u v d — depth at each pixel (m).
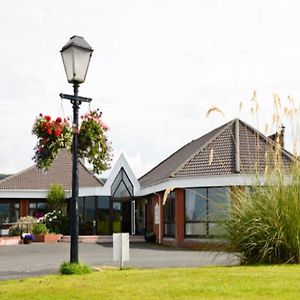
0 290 7.61
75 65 10.09
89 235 33.44
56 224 33.22
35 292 7.24
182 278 8.08
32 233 30.77
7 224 33.28
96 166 12.15
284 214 10.08
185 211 25.78
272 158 11.41
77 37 10.25
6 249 24.05
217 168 25.73
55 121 11.37
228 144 27.42
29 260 17.81
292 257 9.96
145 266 13.81
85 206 34.81
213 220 10.89
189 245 24.94
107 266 13.44
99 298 6.62
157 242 29.53
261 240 10.00
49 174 38.84
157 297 6.54
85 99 10.28
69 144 11.50
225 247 10.51
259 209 10.27
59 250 23.48
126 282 7.86
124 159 34.41
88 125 11.70
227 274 8.34
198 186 25.14
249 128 28.72
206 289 7.00
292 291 6.84
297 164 10.90
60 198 35.59
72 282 8.09
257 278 7.85
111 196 34.12
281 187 10.32
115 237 10.89
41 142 11.37
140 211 34.50
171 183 26.03
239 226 10.25
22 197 36.19
